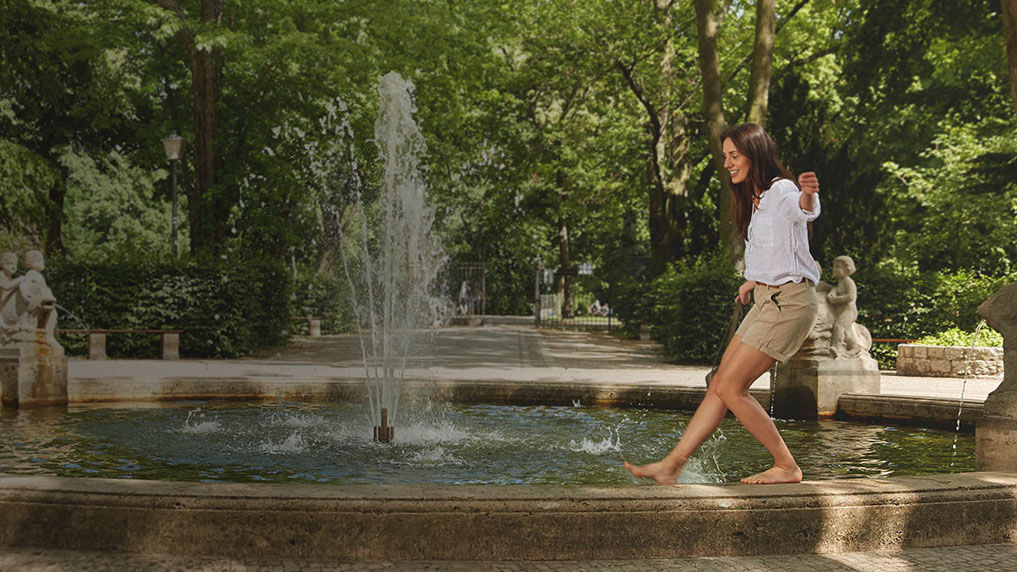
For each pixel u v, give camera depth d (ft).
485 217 135.85
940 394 40.34
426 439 27.17
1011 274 63.82
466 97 101.04
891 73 80.94
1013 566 13.38
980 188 87.86
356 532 13.14
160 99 101.55
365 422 31.01
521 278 191.01
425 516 13.19
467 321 133.59
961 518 14.62
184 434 27.73
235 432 28.25
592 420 32.48
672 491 13.96
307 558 13.05
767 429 15.83
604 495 13.61
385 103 39.70
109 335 62.64
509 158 113.50
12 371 34.53
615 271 175.94
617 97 104.17
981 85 92.53
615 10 92.32
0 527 13.60
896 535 14.30
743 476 21.61
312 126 84.12
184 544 13.17
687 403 36.09
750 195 16.03
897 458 24.90
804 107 82.69
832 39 96.58
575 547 13.35
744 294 16.06
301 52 77.51
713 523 13.67
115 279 63.05
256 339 70.79
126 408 34.88
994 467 18.02
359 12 78.13
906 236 88.84
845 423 33.55
